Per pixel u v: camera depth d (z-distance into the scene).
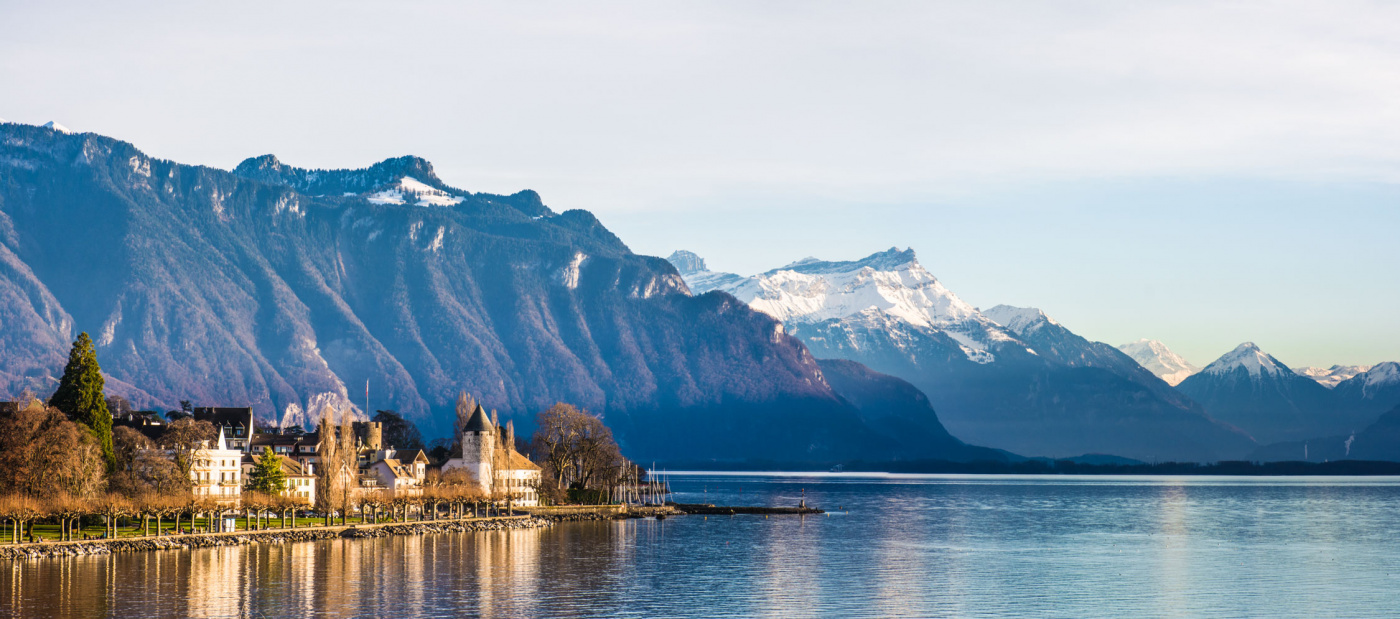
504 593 194.88
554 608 183.75
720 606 187.50
